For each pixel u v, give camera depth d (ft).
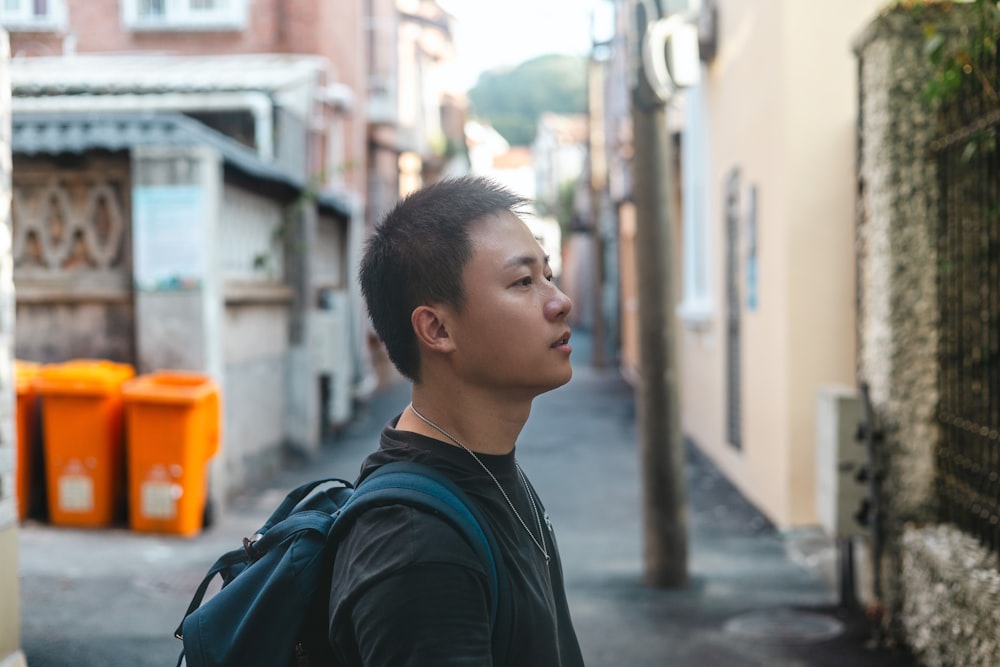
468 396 4.93
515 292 4.86
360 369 49.73
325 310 42.86
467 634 4.28
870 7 24.70
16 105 39.09
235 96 39.45
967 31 16.17
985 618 12.84
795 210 24.93
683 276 47.52
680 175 46.50
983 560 14.29
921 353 16.34
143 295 25.77
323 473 34.42
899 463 16.38
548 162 191.42
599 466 37.55
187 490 24.02
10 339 13.04
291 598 4.70
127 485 25.29
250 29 48.11
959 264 15.48
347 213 46.03
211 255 25.88
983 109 14.47
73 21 47.85
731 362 33.47
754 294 29.14
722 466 35.68
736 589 20.48
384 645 4.23
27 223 26.30
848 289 24.97
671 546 20.67
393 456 4.92
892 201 16.43
